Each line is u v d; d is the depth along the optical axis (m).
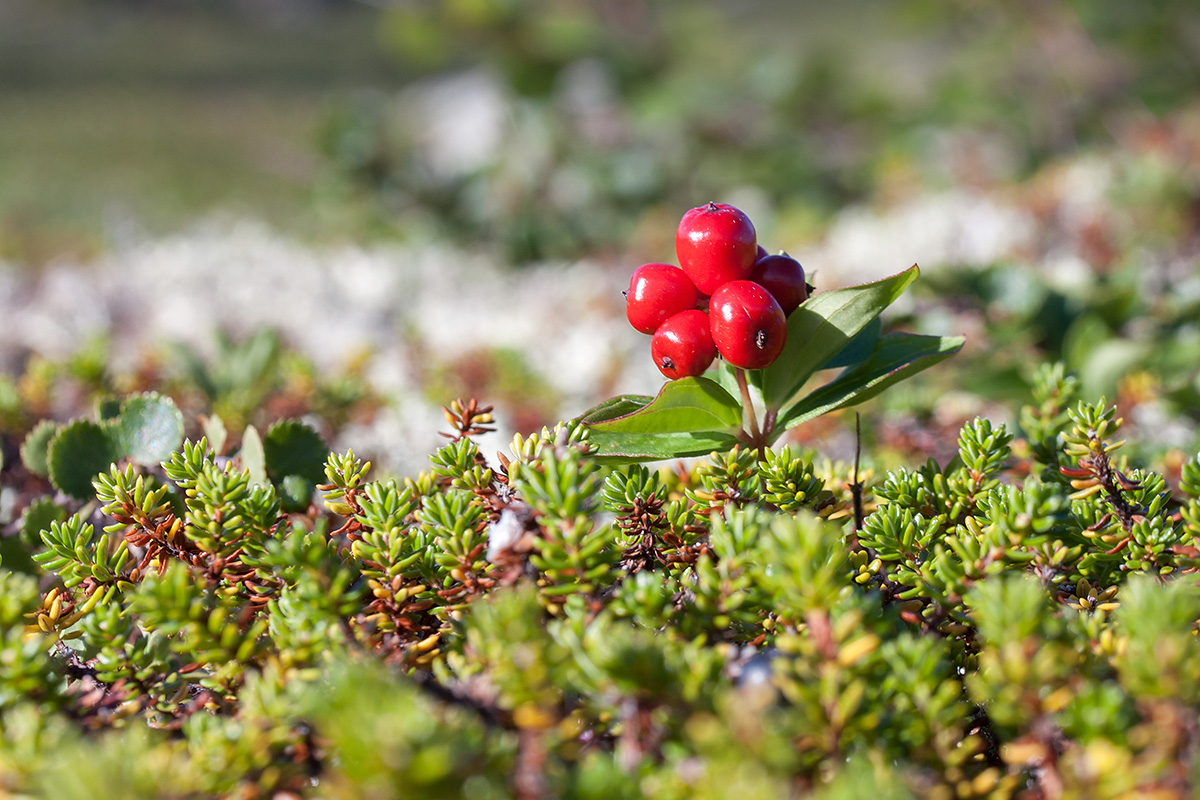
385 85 3.46
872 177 1.35
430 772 0.30
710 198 1.40
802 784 0.32
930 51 1.80
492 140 1.52
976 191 1.05
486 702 0.32
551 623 0.33
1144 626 0.32
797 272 0.35
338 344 0.83
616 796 0.31
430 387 0.60
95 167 2.45
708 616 0.33
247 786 0.32
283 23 4.77
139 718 0.33
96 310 0.91
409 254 1.22
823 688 0.32
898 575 0.34
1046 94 1.39
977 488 0.35
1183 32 1.40
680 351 0.35
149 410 0.38
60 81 3.65
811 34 3.19
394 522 0.34
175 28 4.67
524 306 0.97
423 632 0.34
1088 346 0.48
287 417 0.45
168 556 0.35
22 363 0.78
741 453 0.35
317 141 1.38
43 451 0.39
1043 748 0.32
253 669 0.33
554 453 0.34
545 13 1.47
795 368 0.36
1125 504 0.35
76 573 0.35
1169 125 1.00
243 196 2.11
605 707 0.32
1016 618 0.32
